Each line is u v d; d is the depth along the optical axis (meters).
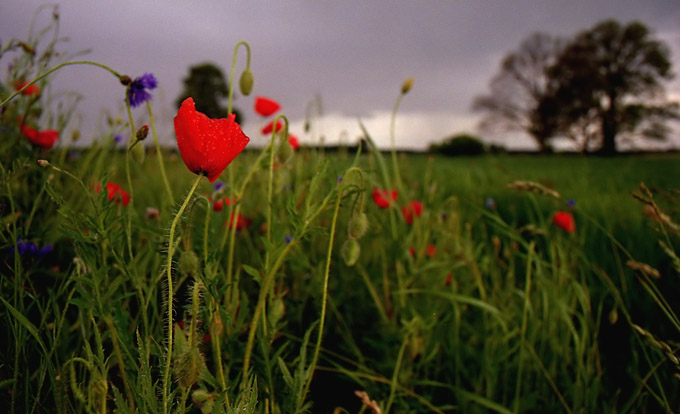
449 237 0.72
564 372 0.59
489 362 0.59
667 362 0.58
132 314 0.53
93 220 0.36
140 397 0.32
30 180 0.66
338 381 0.59
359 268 0.70
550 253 0.72
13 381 0.34
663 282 0.72
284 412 0.41
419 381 0.57
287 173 0.62
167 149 1.05
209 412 0.35
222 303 0.49
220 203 0.55
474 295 0.77
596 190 1.63
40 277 0.55
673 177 2.14
